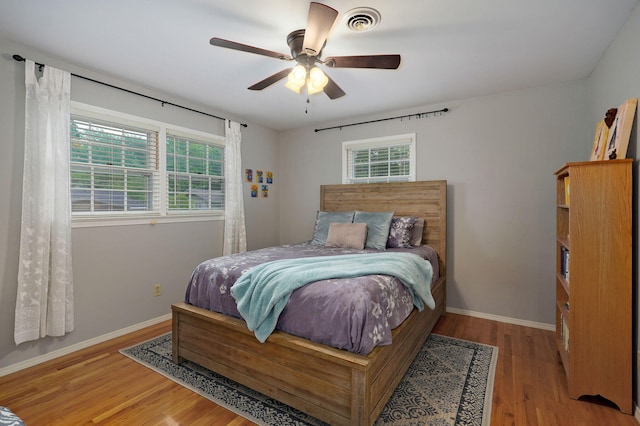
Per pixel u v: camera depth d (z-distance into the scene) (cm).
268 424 174
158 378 220
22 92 232
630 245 179
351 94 327
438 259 345
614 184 182
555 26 203
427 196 354
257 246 444
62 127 246
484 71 272
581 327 191
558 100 298
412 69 268
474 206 340
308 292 184
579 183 191
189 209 357
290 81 207
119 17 195
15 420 98
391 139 387
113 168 288
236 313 213
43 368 232
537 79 289
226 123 386
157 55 245
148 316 313
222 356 214
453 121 349
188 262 351
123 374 225
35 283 233
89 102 269
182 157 349
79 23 202
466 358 245
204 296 232
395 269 214
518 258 319
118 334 289
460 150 346
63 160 246
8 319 227
